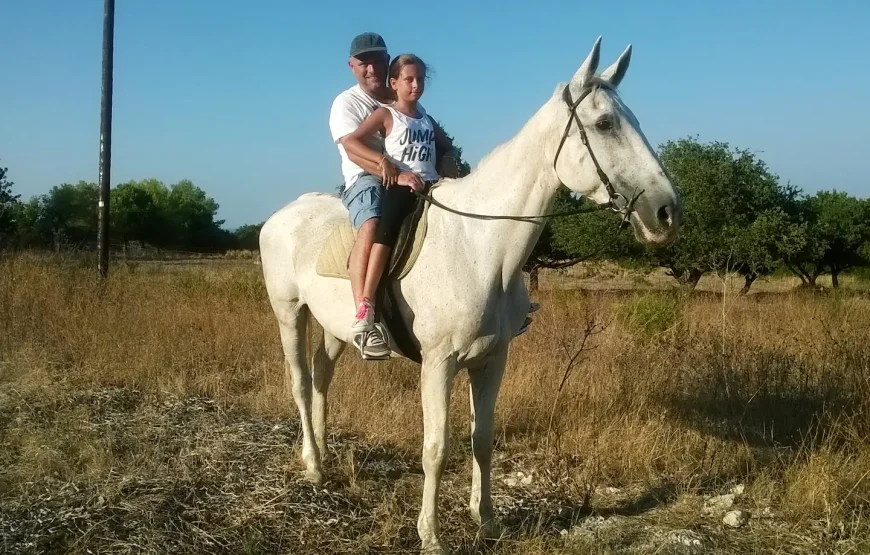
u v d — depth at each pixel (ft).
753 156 68.85
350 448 17.62
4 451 16.62
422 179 12.78
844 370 21.24
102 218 41.29
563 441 17.70
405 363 24.13
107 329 27.22
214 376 23.41
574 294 41.86
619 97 11.51
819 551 12.72
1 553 11.98
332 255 13.93
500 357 12.88
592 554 12.41
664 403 20.01
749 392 20.30
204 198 208.74
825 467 14.80
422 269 12.01
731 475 16.34
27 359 24.31
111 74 41.88
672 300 32.73
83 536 12.50
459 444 18.30
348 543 13.03
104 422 19.01
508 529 13.52
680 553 12.48
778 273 88.94
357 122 13.76
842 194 108.78
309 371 16.78
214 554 12.41
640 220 10.85
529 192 11.84
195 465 16.26
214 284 40.57
